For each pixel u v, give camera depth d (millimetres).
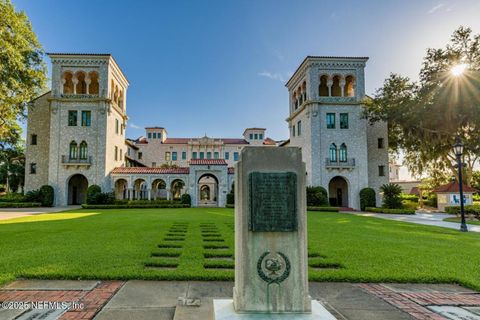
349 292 5117
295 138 42781
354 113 36844
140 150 63625
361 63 37219
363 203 34125
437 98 27000
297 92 42531
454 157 33938
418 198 47406
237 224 4379
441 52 27719
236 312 4047
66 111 37188
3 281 5332
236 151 64938
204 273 5887
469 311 4348
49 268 6160
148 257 7250
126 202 33812
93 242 9359
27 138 38312
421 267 6566
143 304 4480
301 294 4145
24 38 21516
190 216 20125
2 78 19250
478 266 6715
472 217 21984
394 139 37625
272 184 4285
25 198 34438
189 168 38344
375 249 8617
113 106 38875
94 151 36781
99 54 37344
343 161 36094
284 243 4219
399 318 4098
